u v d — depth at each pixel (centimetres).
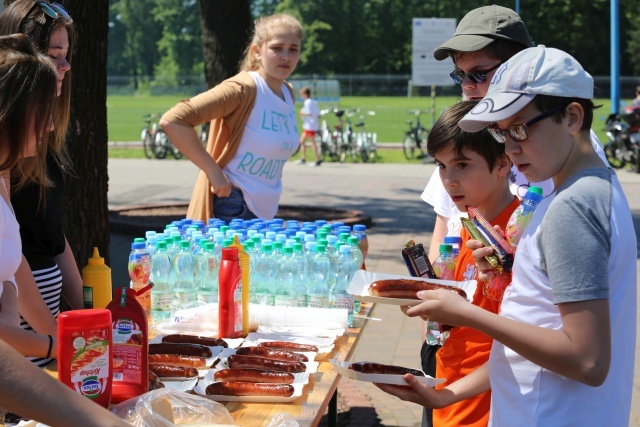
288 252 396
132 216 1216
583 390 227
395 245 1077
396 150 2622
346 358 329
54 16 341
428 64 2220
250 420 256
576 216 215
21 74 227
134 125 3862
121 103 6178
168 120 531
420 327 709
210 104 532
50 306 354
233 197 551
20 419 247
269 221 488
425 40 2208
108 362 242
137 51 9931
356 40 7444
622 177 1816
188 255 396
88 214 568
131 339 257
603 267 212
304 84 6094
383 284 284
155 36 9856
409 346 653
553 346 215
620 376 228
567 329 214
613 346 225
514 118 223
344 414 525
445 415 313
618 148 1952
